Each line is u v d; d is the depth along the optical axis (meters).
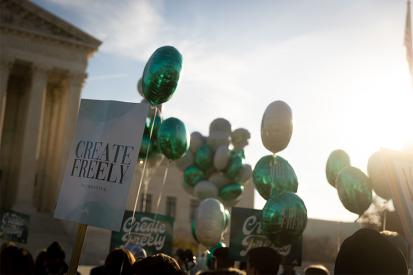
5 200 53.22
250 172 15.80
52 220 46.12
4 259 5.03
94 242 42.69
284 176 9.80
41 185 54.75
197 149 16.22
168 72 8.44
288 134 9.35
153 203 58.19
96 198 6.36
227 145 16.02
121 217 6.16
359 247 4.82
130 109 6.54
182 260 12.83
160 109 12.02
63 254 8.77
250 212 10.33
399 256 4.79
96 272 7.50
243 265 10.09
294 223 8.47
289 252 10.16
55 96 56.69
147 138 11.13
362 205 9.16
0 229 18.02
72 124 51.16
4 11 49.66
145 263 4.19
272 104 9.52
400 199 6.45
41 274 8.39
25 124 49.78
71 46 52.22
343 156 10.80
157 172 59.00
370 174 9.40
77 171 6.62
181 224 59.38
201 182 15.26
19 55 49.94
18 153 52.75
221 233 11.65
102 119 6.67
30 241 42.34
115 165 6.39
